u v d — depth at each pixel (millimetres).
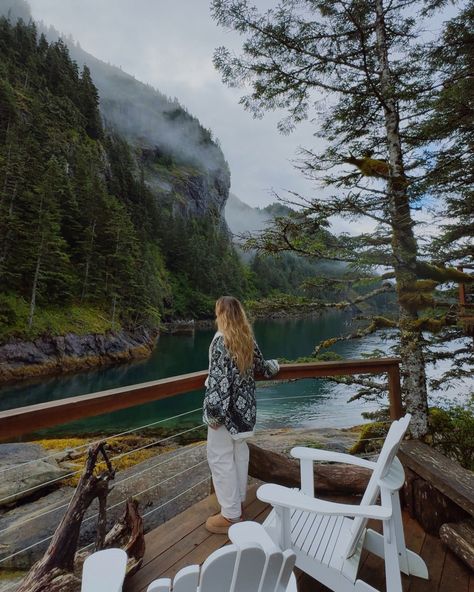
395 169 3715
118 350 29750
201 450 4965
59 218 33781
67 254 35656
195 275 65500
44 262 29719
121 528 1662
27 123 52906
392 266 3494
